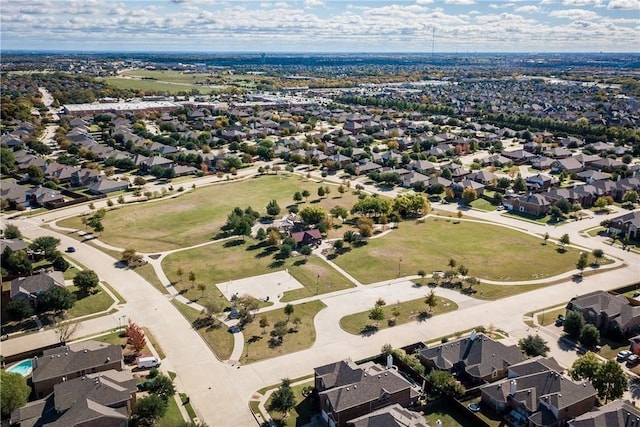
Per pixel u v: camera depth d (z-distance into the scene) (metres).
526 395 85.25
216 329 112.94
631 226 165.62
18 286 121.56
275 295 128.38
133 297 127.50
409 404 88.25
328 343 107.56
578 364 91.75
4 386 82.38
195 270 143.00
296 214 188.38
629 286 130.62
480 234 171.25
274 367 99.38
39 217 189.12
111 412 80.75
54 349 98.38
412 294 129.25
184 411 87.12
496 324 114.88
